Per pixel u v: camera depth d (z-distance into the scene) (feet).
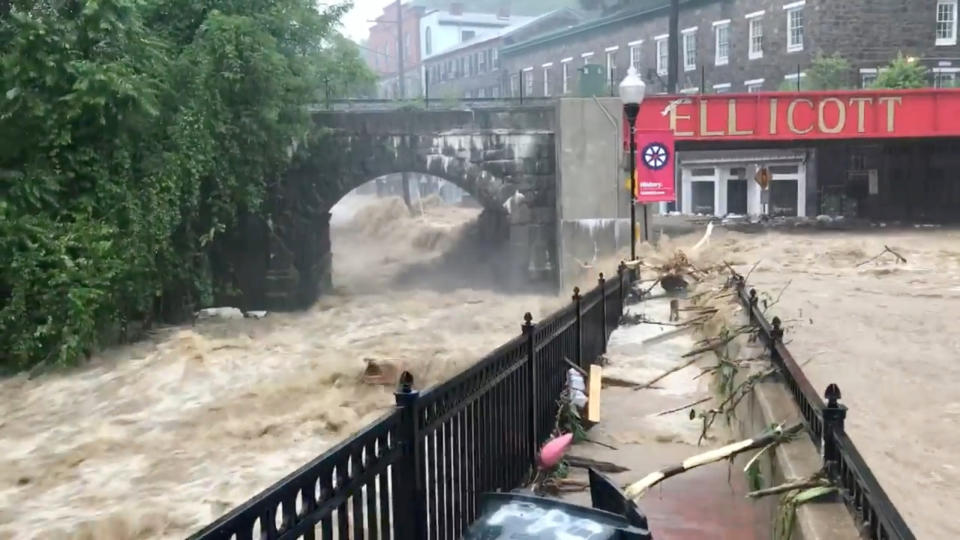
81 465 40.78
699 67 164.14
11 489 37.78
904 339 43.83
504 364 20.16
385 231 180.04
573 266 101.35
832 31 138.92
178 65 79.46
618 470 22.91
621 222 101.35
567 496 21.09
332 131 102.89
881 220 140.67
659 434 26.37
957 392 31.53
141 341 73.15
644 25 177.99
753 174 157.69
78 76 66.03
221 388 56.13
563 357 28.27
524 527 13.76
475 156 105.50
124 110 68.95
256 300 100.07
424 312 93.25
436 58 268.00
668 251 80.74
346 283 122.11
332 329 82.33
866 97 108.99
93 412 51.67
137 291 73.51
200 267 86.58
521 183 105.50
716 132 108.37
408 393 14.01
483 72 245.65
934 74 138.92
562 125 102.06
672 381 33.50
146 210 73.36
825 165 144.77
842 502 13.98
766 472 18.78
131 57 72.38
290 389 53.88
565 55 203.51
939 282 71.67
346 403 50.67
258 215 98.78
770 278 76.38
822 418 15.16
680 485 21.84
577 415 26.35
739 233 118.62
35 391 58.03
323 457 11.03
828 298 61.87
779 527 15.56
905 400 30.45
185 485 37.45
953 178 137.80
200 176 80.94
